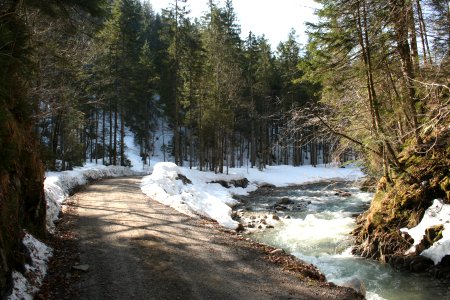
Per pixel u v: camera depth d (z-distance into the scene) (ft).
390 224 39.14
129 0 124.36
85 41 61.16
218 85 110.83
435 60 36.35
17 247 23.50
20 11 32.19
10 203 23.40
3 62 22.16
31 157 30.32
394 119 44.37
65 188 62.75
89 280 25.22
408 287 29.96
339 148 48.88
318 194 99.19
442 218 35.29
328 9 40.73
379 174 48.93
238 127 153.38
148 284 24.68
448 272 30.96
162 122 201.26
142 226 39.63
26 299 20.59
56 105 59.11
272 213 69.05
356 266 35.65
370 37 40.24
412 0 32.65
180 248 32.50
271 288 24.56
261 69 145.59
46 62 48.57
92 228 38.58
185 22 118.93
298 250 42.42
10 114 25.44
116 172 115.75
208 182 100.17
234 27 133.08
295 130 46.83
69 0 34.04
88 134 136.26
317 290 24.59
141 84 141.49
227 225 51.60
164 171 84.02
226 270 27.63
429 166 39.96
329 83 45.88
